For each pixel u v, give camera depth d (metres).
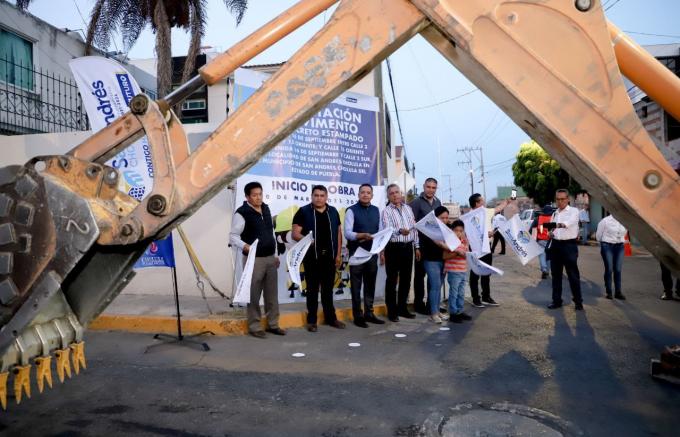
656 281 10.84
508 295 9.16
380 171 8.48
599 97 1.85
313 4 2.26
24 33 13.43
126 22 14.80
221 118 16.12
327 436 3.30
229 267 8.18
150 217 2.14
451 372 4.65
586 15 1.85
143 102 2.21
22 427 3.44
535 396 4.01
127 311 6.95
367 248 6.75
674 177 1.79
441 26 1.95
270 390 4.17
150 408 3.78
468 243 7.72
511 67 1.90
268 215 6.23
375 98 8.47
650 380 4.40
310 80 2.12
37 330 2.13
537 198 32.31
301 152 7.67
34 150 8.70
